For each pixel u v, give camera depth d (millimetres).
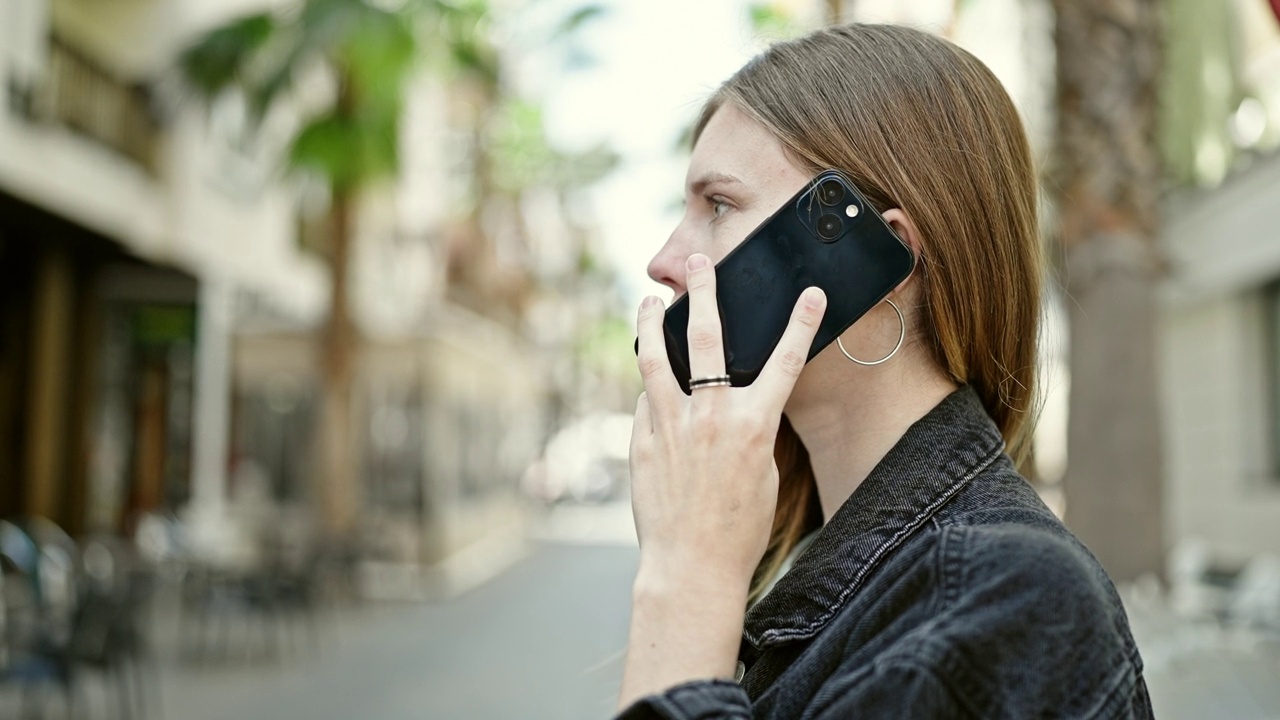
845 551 826
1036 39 6852
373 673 9250
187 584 10547
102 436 13938
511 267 27328
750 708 739
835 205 869
